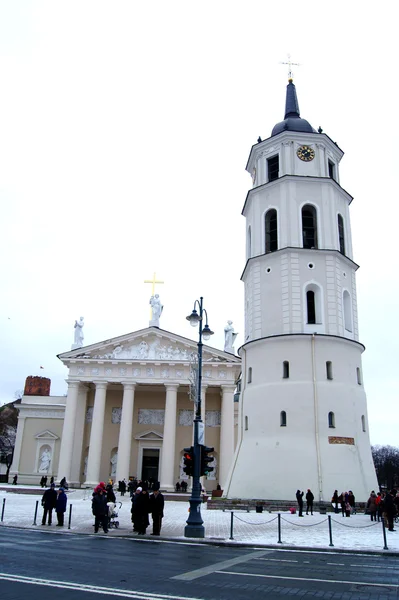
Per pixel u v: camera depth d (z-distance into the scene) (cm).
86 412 6556
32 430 7150
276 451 3400
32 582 1139
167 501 4806
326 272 3784
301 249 3794
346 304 3897
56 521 2659
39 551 1612
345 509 2970
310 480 3238
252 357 3831
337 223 4000
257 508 3153
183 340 6222
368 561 1622
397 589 1165
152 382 6084
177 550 1769
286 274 3769
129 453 5862
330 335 3616
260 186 4116
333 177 4250
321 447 3344
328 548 1864
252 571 1376
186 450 2255
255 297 3909
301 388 3497
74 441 6162
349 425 3478
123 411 6006
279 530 1995
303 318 3681
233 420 5991
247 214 4375
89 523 2597
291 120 4294
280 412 3503
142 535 2145
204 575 1294
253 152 4347
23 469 7000
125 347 6288
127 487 5506
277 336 3656
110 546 1808
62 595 1021
